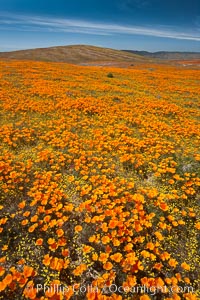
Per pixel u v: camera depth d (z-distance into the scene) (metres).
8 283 4.34
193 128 12.35
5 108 14.02
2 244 5.56
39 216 6.28
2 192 7.14
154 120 13.85
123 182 7.26
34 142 10.66
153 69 50.41
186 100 20.77
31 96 17.84
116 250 5.45
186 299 4.37
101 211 6.08
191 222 6.35
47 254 5.02
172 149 9.90
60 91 19.22
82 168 8.52
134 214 6.20
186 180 7.75
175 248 5.63
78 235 5.87
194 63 81.94
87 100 16.72
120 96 19.88
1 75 25.02
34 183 7.21
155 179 8.11
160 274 5.07
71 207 6.24
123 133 11.69
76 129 12.08
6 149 9.73
